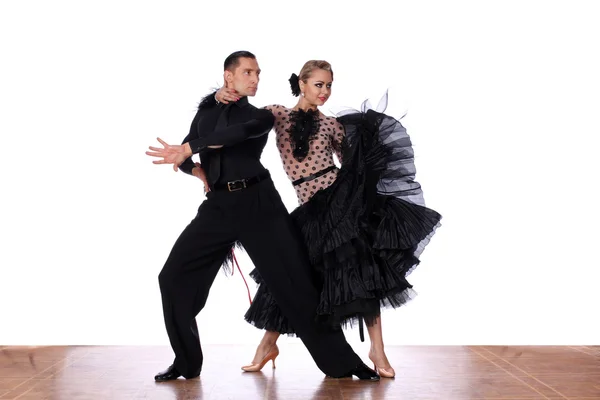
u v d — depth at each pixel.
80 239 6.69
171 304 4.16
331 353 4.20
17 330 6.63
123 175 6.70
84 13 6.64
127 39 6.65
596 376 4.30
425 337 6.70
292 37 6.62
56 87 6.65
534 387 4.01
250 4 6.63
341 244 4.09
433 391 3.92
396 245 4.13
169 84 6.66
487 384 4.09
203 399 3.77
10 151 6.66
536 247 6.68
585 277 6.64
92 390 3.98
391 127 4.27
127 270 6.71
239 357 4.96
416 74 6.68
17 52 6.62
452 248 6.76
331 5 6.64
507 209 6.70
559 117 6.65
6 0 6.60
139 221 6.71
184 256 4.16
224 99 4.15
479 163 6.72
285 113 4.28
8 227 6.66
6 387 4.06
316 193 4.20
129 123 6.67
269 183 4.20
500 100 6.68
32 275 6.66
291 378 4.28
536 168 6.68
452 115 6.70
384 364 4.28
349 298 4.06
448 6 6.66
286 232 4.15
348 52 6.64
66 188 6.69
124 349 5.26
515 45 6.66
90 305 6.68
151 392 3.93
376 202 4.19
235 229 4.15
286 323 4.43
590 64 6.61
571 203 6.66
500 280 6.70
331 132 4.27
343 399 3.76
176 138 6.65
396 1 6.65
